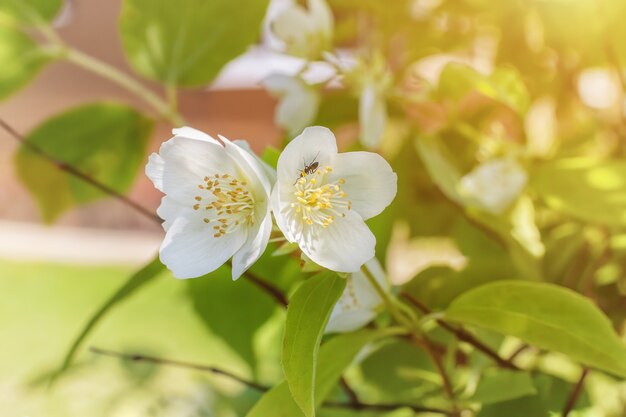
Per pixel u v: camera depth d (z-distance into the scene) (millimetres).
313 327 300
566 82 480
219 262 310
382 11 507
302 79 447
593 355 324
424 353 432
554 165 405
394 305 345
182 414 628
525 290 333
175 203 315
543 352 423
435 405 409
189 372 777
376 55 445
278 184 299
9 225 1501
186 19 408
